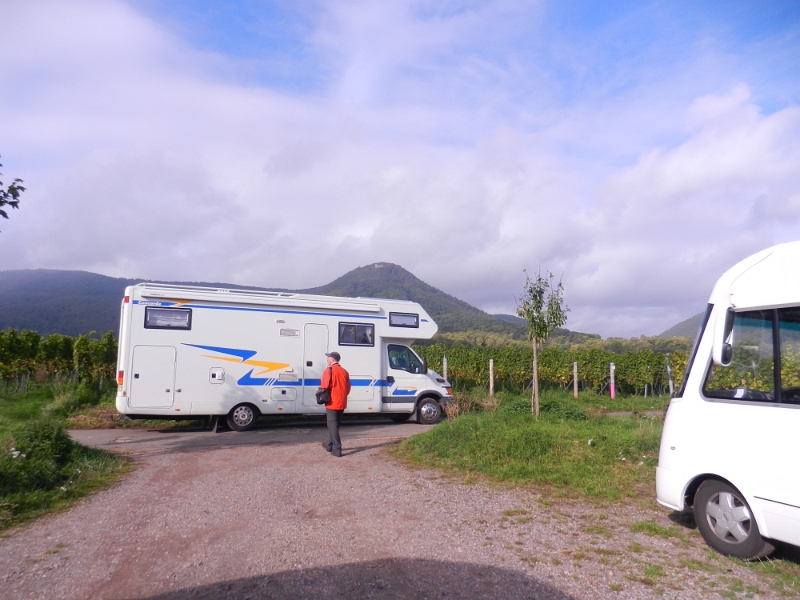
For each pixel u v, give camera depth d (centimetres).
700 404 575
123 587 468
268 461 988
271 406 1413
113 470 903
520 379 2497
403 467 944
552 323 1354
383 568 509
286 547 559
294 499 737
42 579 484
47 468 803
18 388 1775
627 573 504
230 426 1392
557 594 461
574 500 750
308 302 1466
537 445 967
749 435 529
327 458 1019
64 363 2023
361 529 617
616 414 1850
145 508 700
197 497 748
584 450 980
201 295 1373
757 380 537
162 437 1298
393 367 1565
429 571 504
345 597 450
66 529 620
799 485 488
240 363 1391
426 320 1595
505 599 450
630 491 787
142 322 1327
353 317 1513
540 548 566
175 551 549
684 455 581
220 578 485
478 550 557
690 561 533
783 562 530
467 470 899
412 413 1631
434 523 642
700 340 595
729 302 564
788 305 523
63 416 1541
